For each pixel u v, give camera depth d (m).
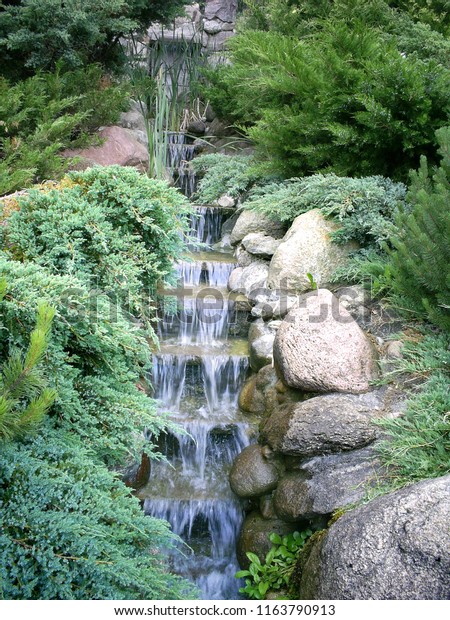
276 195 5.07
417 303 3.72
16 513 1.95
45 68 5.80
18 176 4.29
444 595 2.15
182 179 6.60
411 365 3.38
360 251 4.50
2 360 2.37
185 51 8.28
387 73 4.46
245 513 3.59
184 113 8.09
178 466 3.83
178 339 4.58
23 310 2.22
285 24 6.94
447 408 3.04
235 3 9.65
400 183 4.64
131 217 3.08
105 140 5.64
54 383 2.34
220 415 4.03
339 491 2.93
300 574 2.87
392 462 2.90
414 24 6.08
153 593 2.00
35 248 2.88
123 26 5.65
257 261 5.02
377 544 2.33
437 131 3.79
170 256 3.36
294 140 5.17
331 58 4.82
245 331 4.64
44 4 5.02
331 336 3.49
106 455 2.76
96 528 1.97
